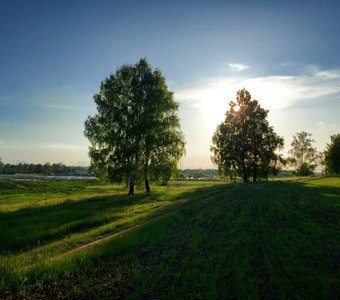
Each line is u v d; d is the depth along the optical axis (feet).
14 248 58.34
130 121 160.35
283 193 137.08
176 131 168.86
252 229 62.13
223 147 245.45
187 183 350.23
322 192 138.72
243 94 252.21
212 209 91.50
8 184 265.75
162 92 165.07
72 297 31.19
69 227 73.00
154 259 42.93
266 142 240.73
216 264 39.96
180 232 60.34
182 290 31.78
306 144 406.62
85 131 161.07
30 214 96.43
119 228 71.77
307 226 64.18
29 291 32.76
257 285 33.01
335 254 44.39
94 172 162.71
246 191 151.23
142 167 162.30
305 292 31.32
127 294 31.53
